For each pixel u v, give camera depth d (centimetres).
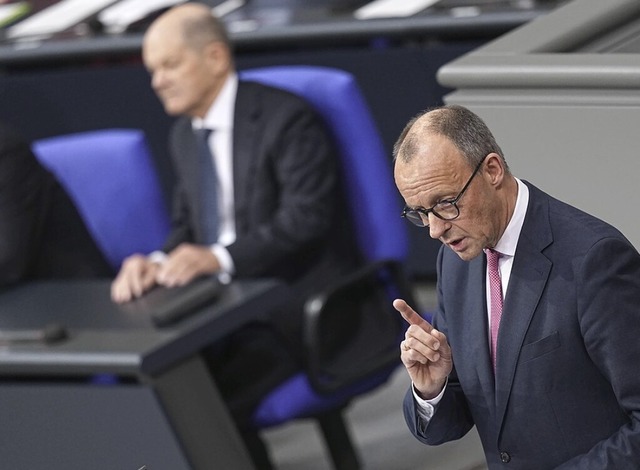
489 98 656
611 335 560
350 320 1039
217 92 1079
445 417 620
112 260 1104
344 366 1017
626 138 624
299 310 1035
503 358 590
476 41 1341
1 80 1549
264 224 1053
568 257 573
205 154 1095
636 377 558
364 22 1378
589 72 627
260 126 1055
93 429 887
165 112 1508
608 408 582
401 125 1402
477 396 609
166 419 867
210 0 1579
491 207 564
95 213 1098
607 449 567
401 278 1039
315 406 1012
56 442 902
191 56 1066
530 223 582
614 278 562
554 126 640
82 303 973
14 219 1049
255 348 1025
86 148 1098
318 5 1487
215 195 1094
